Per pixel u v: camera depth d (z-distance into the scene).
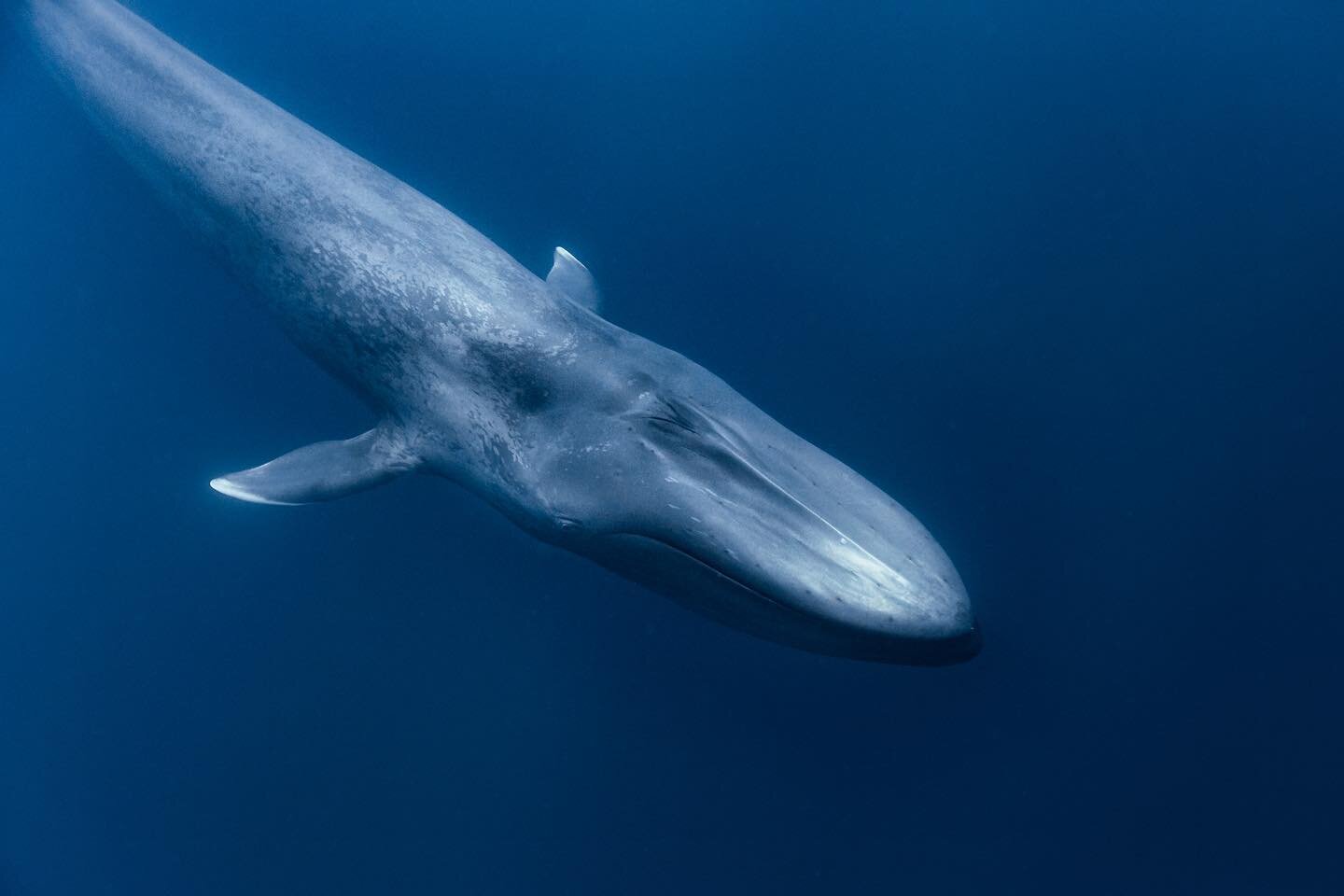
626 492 9.55
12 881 15.56
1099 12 17.05
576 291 13.72
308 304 12.34
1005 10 17.05
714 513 9.09
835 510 9.20
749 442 9.87
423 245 11.89
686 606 9.93
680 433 9.90
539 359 10.95
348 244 11.99
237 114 13.16
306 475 12.67
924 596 8.53
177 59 13.88
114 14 14.63
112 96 14.34
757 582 8.72
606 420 10.24
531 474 10.48
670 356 11.02
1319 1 16.92
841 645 8.77
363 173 12.67
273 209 12.49
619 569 10.15
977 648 8.73
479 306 11.36
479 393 11.12
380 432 12.41
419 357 11.49
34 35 15.65
